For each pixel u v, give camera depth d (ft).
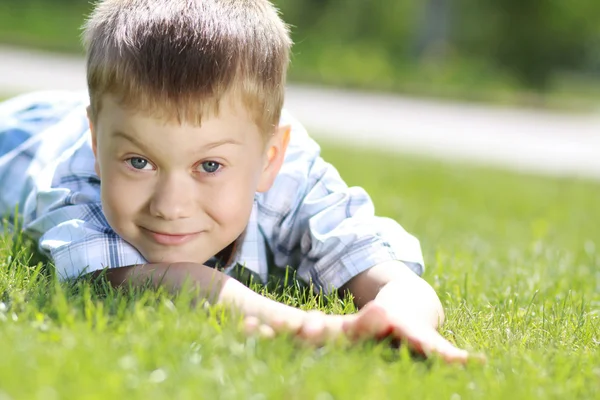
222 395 7.07
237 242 11.82
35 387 6.72
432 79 79.00
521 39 96.99
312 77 71.36
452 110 65.92
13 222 13.84
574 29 98.58
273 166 11.27
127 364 7.37
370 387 7.39
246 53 10.22
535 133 58.29
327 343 8.60
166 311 8.83
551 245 19.26
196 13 10.32
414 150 43.78
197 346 8.06
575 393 8.04
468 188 31.19
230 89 9.96
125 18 10.31
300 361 7.98
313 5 96.99
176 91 9.66
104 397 6.66
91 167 12.35
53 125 14.53
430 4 89.10
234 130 10.07
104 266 10.58
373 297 11.27
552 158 47.44
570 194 33.14
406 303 10.14
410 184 29.94
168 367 7.47
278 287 11.59
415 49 89.30
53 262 11.32
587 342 10.00
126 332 8.23
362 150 39.29
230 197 10.17
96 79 10.14
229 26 10.30
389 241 11.69
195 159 9.91
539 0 96.07
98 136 10.26
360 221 11.94
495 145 50.57
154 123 9.73
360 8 96.94
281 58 10.84
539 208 28.19
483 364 8.57
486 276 13.97
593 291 14.07
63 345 7.74
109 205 10.20
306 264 12.09
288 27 11.61
